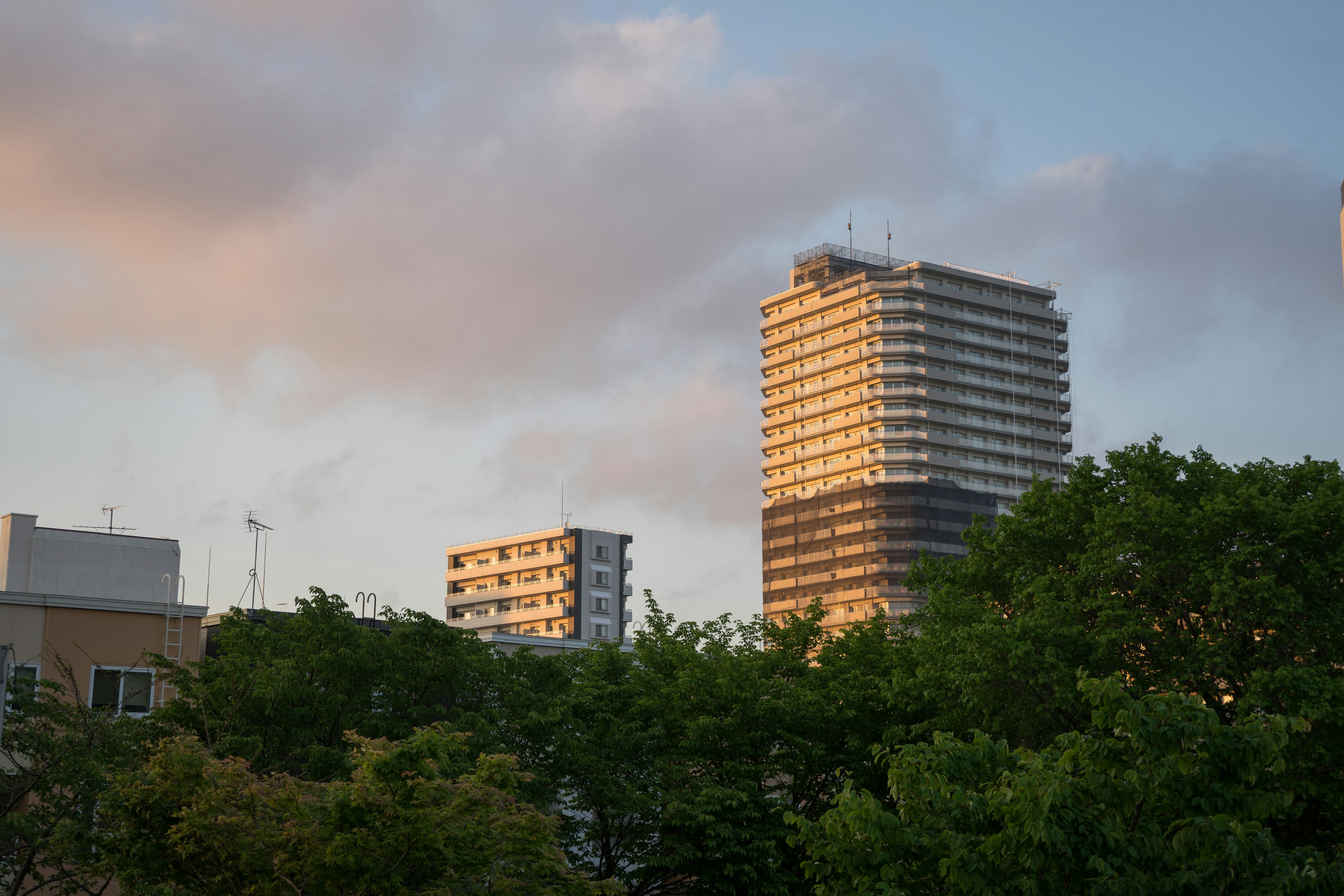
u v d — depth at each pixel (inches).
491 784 771.4
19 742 1042.1
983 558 1576.0
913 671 1588.3
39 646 1515.7
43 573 1948.8
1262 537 1284.4
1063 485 1537.9
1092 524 1408.7
